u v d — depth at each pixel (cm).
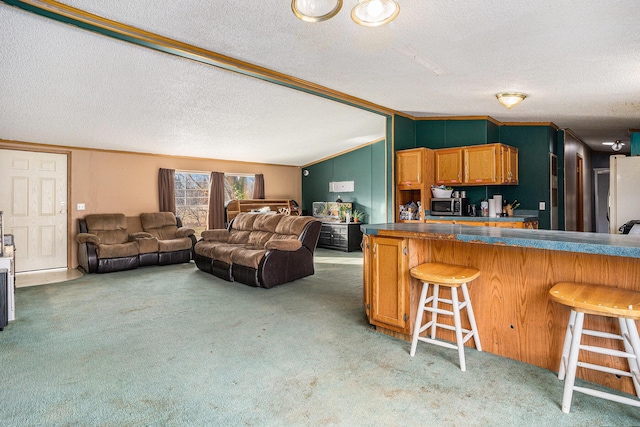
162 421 177
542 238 199
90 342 276
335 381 213
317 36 273
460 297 263
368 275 304
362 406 188
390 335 285
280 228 511
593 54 289
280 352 255
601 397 178
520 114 511
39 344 272
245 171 817
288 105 485
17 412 184
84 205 596
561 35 257
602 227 967
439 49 288
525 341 235
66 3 229
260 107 483
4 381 217
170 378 220
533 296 231
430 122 554
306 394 200
